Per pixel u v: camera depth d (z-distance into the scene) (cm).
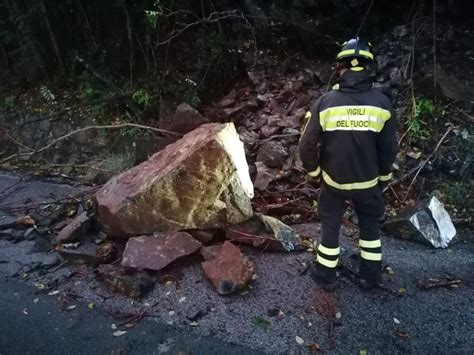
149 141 482
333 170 239
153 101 516
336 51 525
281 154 416
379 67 470
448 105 421
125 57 554
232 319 254
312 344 233
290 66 534
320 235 338
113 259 315
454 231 331
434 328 240
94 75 565
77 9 552
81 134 533
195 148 302
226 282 269
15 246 351
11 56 636
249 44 555
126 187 333
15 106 596
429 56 461
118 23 540
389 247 323
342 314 253
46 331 257
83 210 387
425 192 376
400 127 422
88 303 277
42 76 611
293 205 376
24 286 298
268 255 313
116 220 314
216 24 554
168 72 533
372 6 511
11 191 464
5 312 274
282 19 542
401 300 262
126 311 267
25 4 564
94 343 245
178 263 304
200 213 311
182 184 300
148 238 306
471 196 363
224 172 302
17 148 567
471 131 397
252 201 379
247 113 498
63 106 573
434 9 461
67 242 337
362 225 262
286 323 249
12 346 249
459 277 281
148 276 285
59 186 477
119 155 498
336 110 229
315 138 237
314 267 278
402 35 485
